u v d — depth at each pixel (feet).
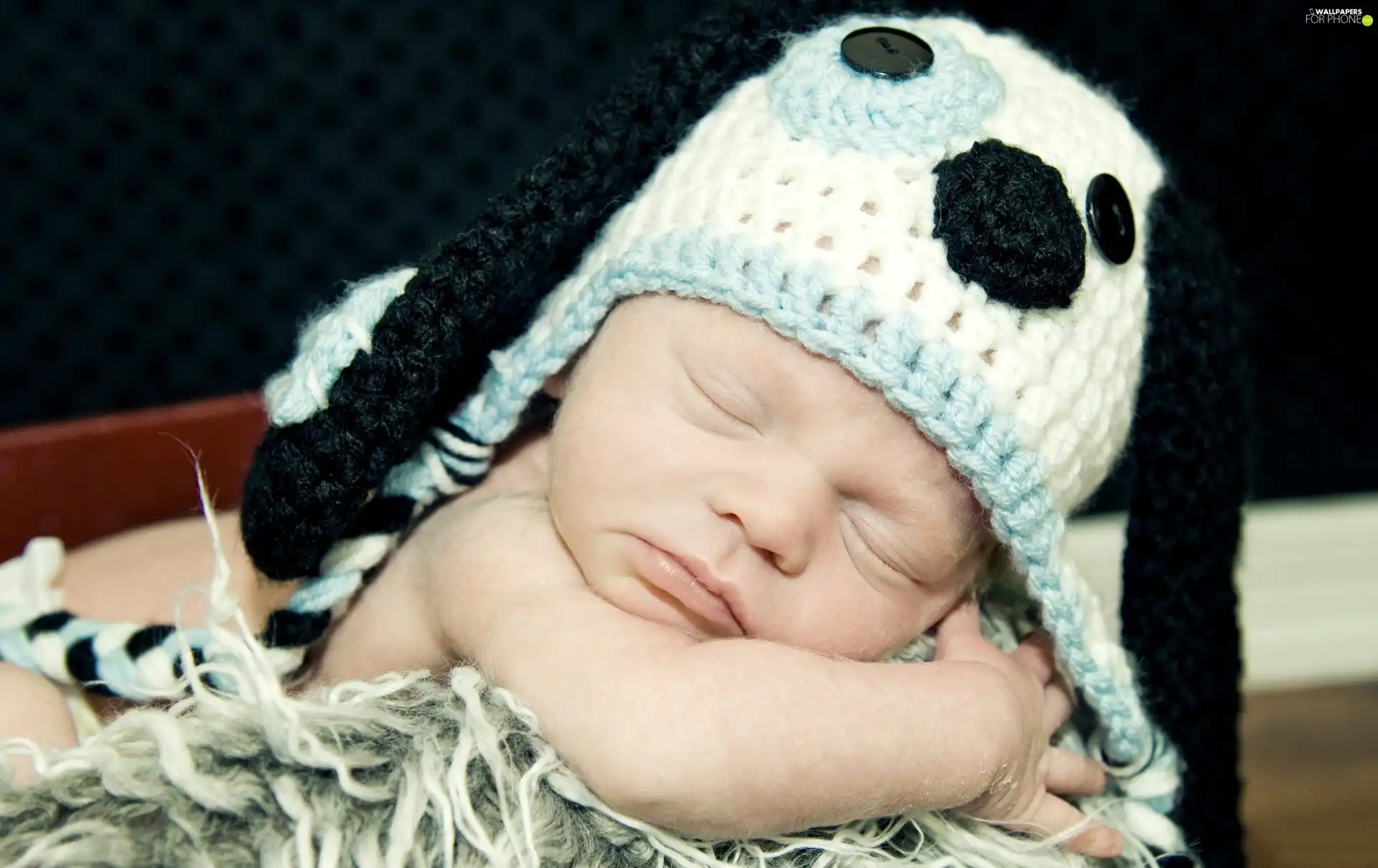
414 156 4.52
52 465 3.14
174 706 1.98
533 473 2.66
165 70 4.29
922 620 2.40
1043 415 2.18
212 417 3.29
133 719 1.89
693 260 2.20
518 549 2.31
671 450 2.21
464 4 4.41
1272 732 4.07
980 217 2.10
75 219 4.36
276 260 4.53
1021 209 2.10
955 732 2.09
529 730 1.97
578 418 2.32
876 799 2.01
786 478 2.14
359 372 2.21
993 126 2.27
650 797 1.87
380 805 1.80
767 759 1.90
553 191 2.36
